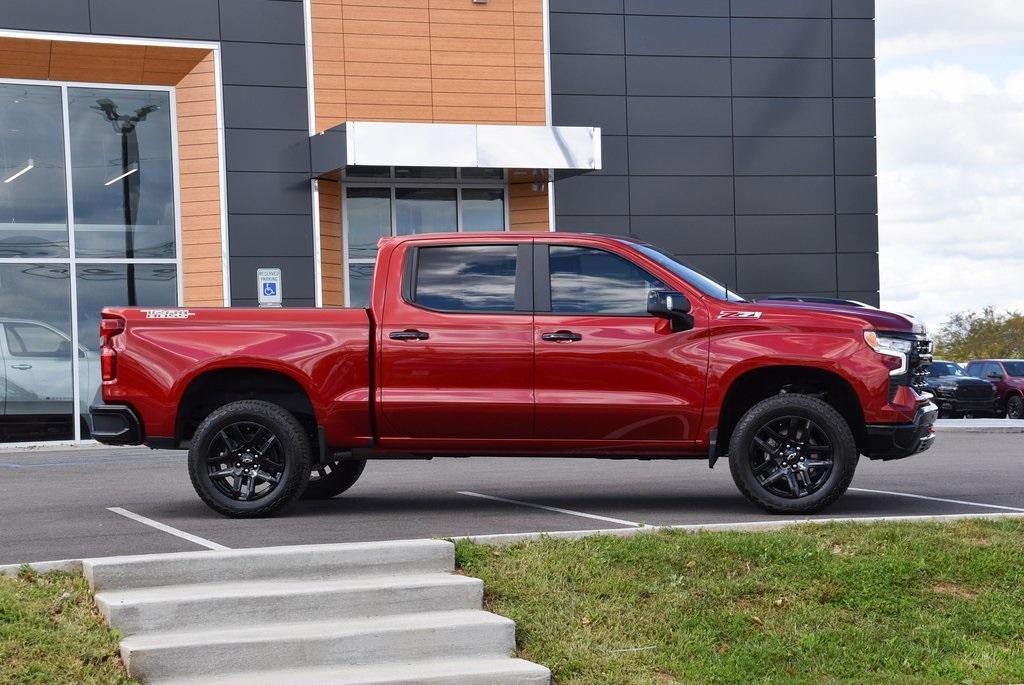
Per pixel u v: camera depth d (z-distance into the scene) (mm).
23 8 21016
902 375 10172
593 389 10242
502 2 23656
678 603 7867
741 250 25219
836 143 25672
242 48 22312
